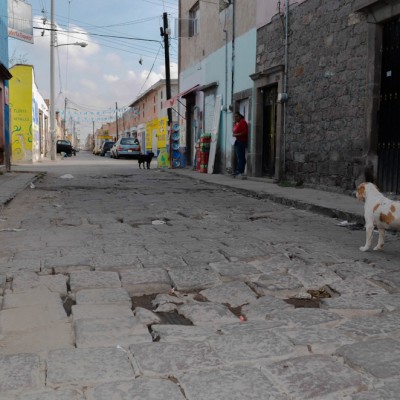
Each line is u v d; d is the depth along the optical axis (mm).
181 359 2416
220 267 4164
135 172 16859
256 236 5578
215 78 15914
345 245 5113
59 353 2461
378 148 8180
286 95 11016
